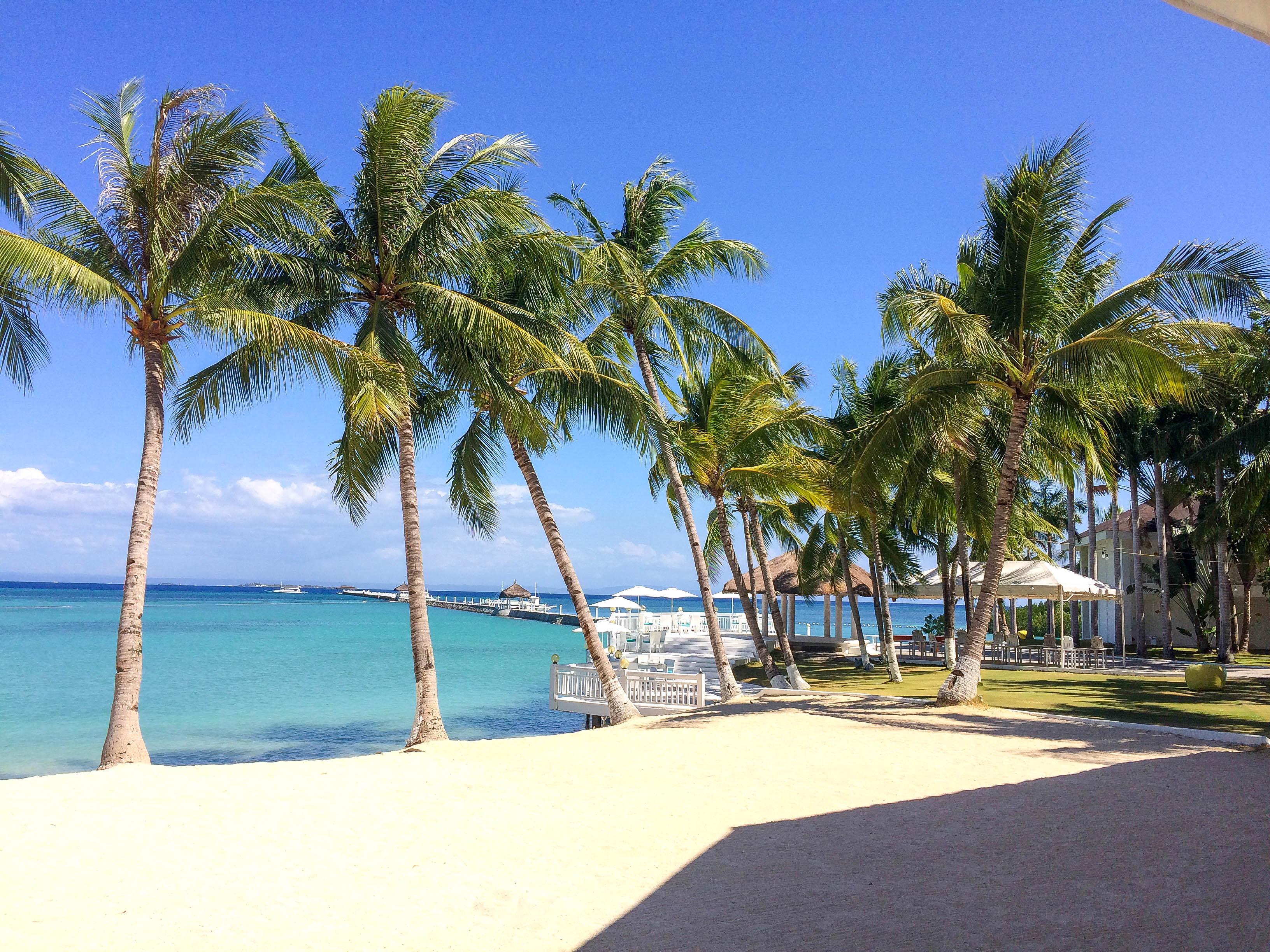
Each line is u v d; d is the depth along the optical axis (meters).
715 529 29.27
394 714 23.69
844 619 95.00
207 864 6.70
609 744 13.45
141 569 12.59
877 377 25.00
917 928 5.11
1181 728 13.74
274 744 19.45
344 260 15.54
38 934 5.14
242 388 14.41
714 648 19.72
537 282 16.98
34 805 8.48
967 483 22.78
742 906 5.62
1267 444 20.92
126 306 13.03
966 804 8.68
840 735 13.59
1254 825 7.51
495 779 10.55
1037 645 35.62
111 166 13.16
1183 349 14.13
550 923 5.35
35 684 29.05
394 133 14.63
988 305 16.53
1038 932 4.96
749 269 19.92
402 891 6.05
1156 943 4.72
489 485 19.31
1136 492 33.00
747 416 20.50
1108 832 7.35
